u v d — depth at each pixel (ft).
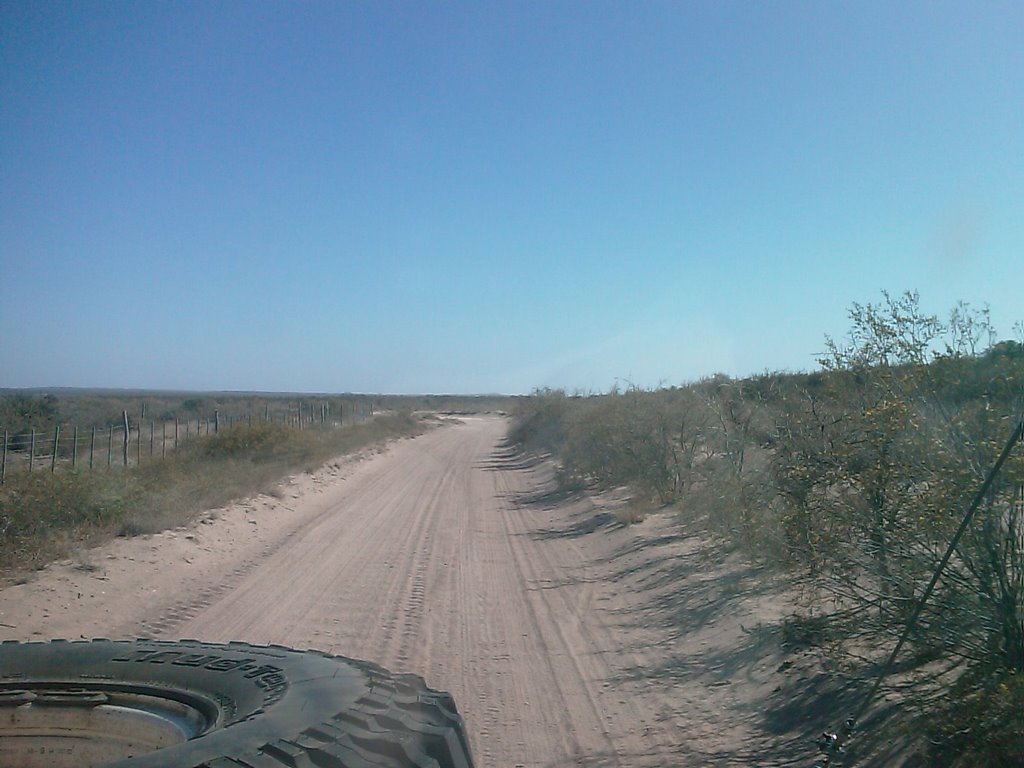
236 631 37.17
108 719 13.25
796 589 32.04
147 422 191.83
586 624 39.58
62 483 58.03
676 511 63.41
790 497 26.66
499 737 25.81
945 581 21.88
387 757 11.45
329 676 14.38
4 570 44.04
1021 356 22.16
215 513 66.80
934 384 23.16
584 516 73.05
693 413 70.08
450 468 131.44
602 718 27.48
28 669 14.80
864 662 25.84
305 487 93.15
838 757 21.95
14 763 12.55
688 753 24.16
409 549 59.72
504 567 53.62
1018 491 20.88
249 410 274.57
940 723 20.58
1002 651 21.09
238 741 10.99
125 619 38.52
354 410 287.69
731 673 30.27
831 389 25.94
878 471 23.06
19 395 163.32
